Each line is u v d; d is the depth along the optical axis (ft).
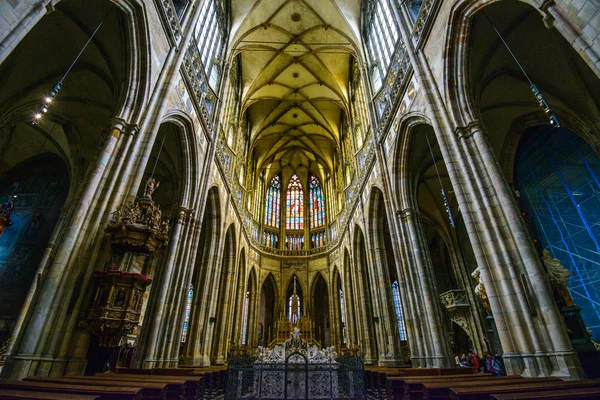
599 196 42.96
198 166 52.47
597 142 41.78
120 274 24.95
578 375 20.97
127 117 32.19
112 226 25.76
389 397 28.27
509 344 24.98
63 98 48.67
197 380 23.58
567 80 42.32
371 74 71.97
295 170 145.07
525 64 42.39
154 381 19.76
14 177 62.13
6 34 17.56
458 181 31.53
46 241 56.54
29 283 52.85
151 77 35.58
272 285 126.00
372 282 66.03
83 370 23.22
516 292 25.26
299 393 36.35
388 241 92.68
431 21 39.81
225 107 74.59
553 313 23.11
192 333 59.00
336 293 110.93
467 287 67.51
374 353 73.26
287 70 97.04
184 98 45.88
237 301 94.89
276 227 133.59
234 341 89.40
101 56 39.24
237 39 77.46
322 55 91.30
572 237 45.98
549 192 49.90
